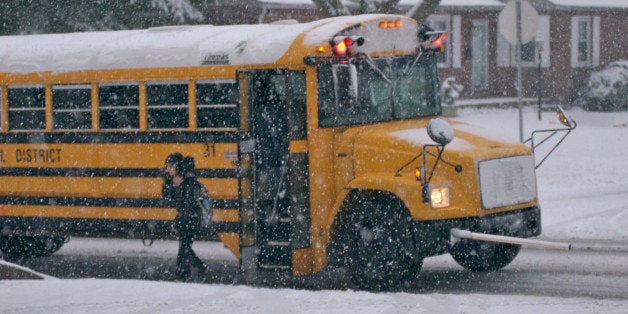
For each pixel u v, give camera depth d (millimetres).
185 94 14812
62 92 15875
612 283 13641
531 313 10914
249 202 14039
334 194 14148
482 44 45875
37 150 16156
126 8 28453
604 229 18156
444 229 13125
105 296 12195
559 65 45375
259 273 15625
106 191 15586
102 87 15531
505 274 14656
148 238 15492
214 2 30672
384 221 13602
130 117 15312
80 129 15758
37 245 18078
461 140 13758
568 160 27641
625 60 47219
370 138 13891
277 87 14273
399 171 13555
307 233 14047
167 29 15719
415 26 15227
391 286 13695
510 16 22859
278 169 14367
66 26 28672
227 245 14641
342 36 13859
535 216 13898
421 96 15320
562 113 14461
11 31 28672
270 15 36875
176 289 12531
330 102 14070
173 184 14742
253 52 14203
